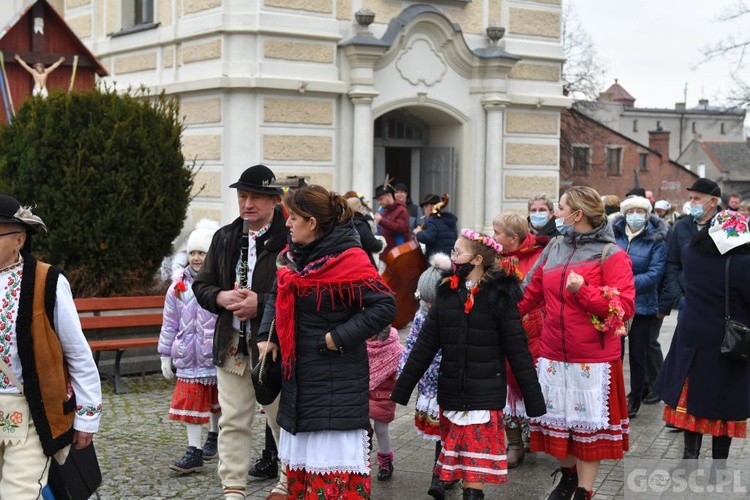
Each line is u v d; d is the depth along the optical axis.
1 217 4.16
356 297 4.83
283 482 5.65
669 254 8.59
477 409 5.46
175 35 15.13
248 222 5.75
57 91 10.07
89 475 4.57
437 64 15.91
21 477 4.23
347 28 14.93
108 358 9.72
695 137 59.12
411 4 15.68
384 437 6.47
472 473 5.43
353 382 4.86
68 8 18.84
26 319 4.19
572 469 6.00
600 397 5.72
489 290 5.48
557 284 5.85
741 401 6.06
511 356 5.50
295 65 14.38
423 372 5.65
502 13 16.67
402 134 16.83
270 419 5.88
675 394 6.23
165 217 10.25
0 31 14.75
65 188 9.66
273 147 14.27
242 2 14.02
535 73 17.06
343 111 14.95
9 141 10.23
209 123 14.48
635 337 8.56
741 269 6.01
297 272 4.85
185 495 6.06
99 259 9.94
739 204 14.79
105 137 9.86
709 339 6.09
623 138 42.62
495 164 16.48
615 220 8.79
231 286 5.71
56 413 4.27
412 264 11.91
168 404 8.58
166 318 6.59
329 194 4.91
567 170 34.91
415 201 17.27
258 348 5.31
